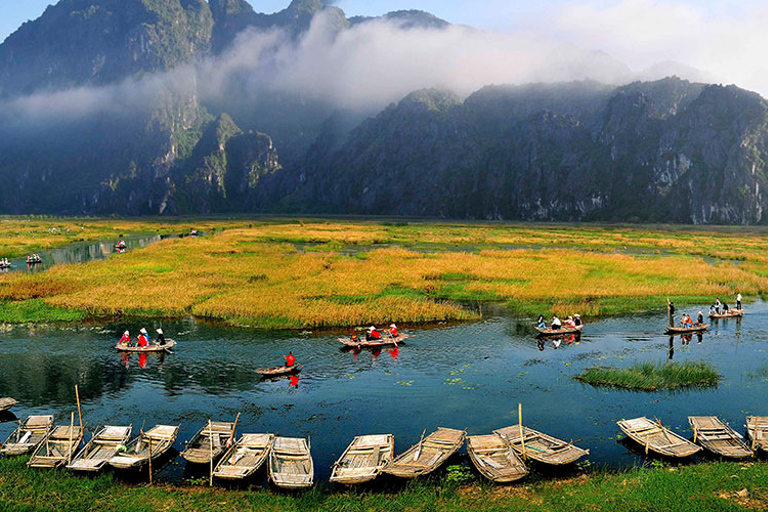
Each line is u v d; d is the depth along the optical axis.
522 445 21.34
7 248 105.19
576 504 18.27
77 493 19.19
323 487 20.05
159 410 28.03
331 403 28.88
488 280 67.00
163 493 19.42
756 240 140.38
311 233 147.00
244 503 18.69
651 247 116.06
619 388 30.92
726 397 29.42
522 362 35.97
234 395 30.12
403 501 18.77
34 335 42.47
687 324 44.59
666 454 21.88
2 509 17.94
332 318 45.56
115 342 40.59
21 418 27.09
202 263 78.88
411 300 53.03
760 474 19.95
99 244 124.31
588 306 51.66
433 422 26.33
